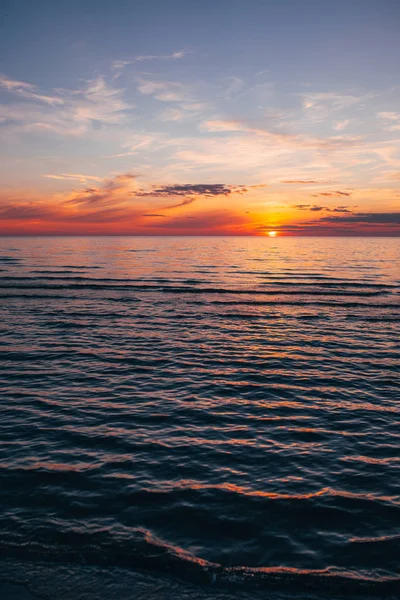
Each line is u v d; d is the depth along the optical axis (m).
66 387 13.62
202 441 9.84
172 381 14.38
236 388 13.75
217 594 5.33
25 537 6.32
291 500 7.42
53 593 5.28
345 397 12.96
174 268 67.31
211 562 5.88
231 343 19.89
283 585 5.49
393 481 8.08
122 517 6.87
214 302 32.88
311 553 6.08
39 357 17.14
